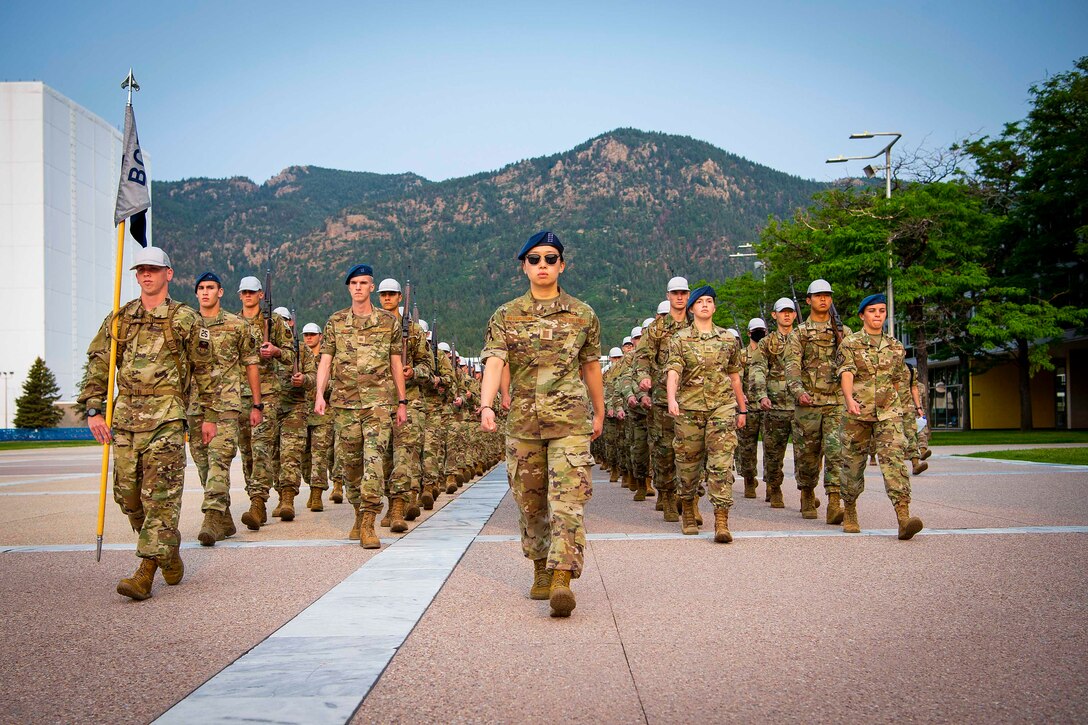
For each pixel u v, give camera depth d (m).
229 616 4.92
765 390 10.22
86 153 95.56
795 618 4.70
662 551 7.02
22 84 87.56
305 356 10.48
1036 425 49.34
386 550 7.21
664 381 9.31
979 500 10.26
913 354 48.59
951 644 4.15
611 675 3.76
